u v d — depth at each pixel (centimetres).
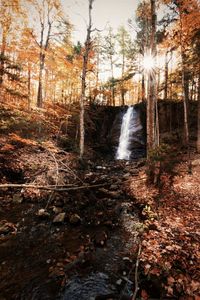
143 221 732
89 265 527
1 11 1294
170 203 802
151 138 1053
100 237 645
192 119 2119
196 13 1130
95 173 1384
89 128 2552
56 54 1922
